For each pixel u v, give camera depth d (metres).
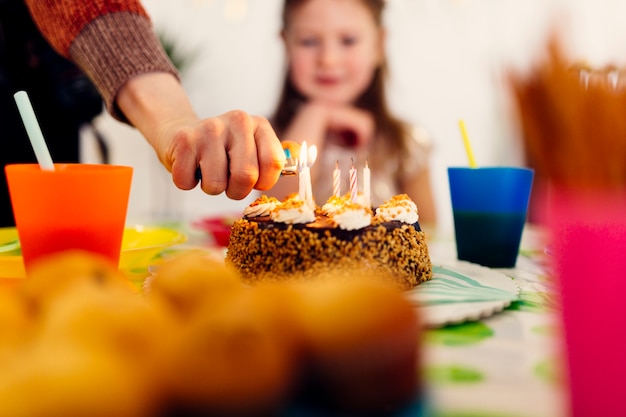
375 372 0.23
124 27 0.73
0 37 0.97
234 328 0.22
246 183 0.56
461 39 1.91
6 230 0.69
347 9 1.85
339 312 0.24
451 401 0.29
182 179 0.58
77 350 0.21
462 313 0.44
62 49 0.76
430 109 1.95
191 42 1.93
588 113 0.24
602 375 0.28
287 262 0.54
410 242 0.55
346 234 0.54
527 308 0.48
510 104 0.26
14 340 0.25
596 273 0.28
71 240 0.47
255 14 1.91
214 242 0.75
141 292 0.49
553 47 0.24
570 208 0.28
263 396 0.21
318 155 1.89
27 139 1.02
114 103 0.73
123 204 0.50
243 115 0.58
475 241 0.64
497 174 0.62
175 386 0.21
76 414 0.18
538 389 0.31
